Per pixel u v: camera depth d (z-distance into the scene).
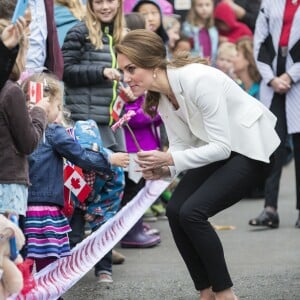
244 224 17.48
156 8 17.69
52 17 13.16
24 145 9.70
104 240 12.32
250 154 10.97
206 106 10.65
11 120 9.61
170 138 11.38
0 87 9.32
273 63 16.91
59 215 10.97
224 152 10.73
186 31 23.08
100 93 13.84
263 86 16.92
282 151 16.89
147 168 10.90
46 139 10.90
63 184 11.12
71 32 13.85
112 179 12.61
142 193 13.45
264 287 12.55
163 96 11.03
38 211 10.82
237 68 19.86
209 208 10.85
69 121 12.71
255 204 19.81
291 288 12.49
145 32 10.80
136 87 10.80
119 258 14.17
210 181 10.98
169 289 12.59
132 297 12.20
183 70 10.71
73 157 11.01
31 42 12.73
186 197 11.11
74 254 11.50
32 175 10.79
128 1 19.69
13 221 9.55
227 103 10.95
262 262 14.12
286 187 22.16
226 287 10.91
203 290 11.41
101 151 11.31
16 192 9.77
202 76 10.66
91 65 13.80
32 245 10.75
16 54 9.22
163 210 18.16
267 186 17.02
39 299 10.53
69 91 13.90
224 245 15.52
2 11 11.08
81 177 11.94
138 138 15.03
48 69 13.27
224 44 20.44
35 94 10.58
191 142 11.30
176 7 24.48
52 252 10.78
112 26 14.10
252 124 11.02
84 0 18.72
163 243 15.84
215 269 10.88
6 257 8.79
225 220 17.97
